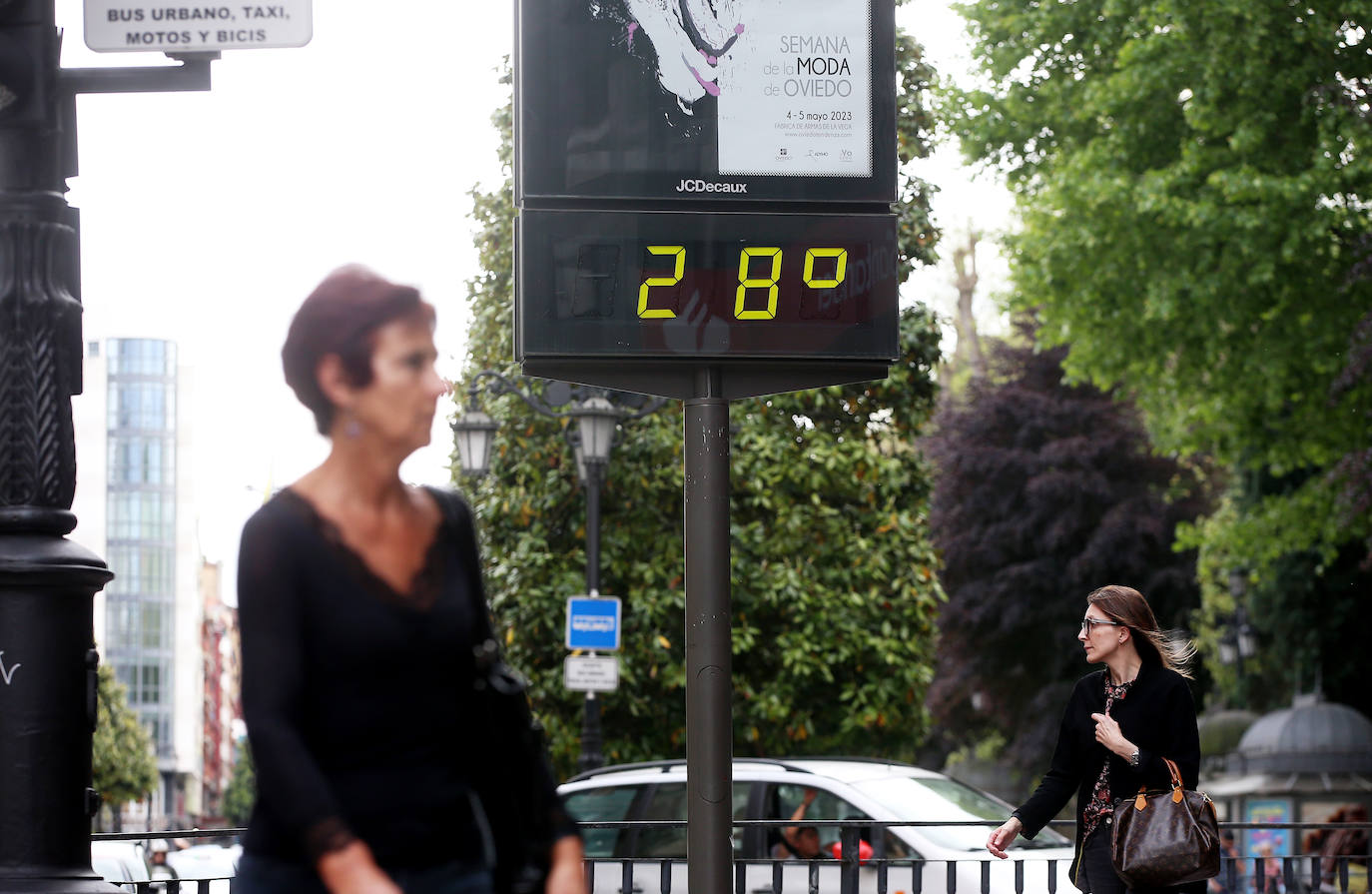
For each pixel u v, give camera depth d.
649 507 20.67
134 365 148.88
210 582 175.50
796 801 10.98
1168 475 41.94
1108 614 7.25
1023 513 41.44
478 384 19.58
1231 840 22.84
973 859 10.27
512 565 20.55
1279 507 28.17
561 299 7.15
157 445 148.12
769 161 7.33
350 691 2.74
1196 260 25.33
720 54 7.34
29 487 5.39
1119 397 29.52
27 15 5.49
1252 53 24.03
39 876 5.14
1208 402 27.70
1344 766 35.72
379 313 2.82
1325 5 24.11
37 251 5.51
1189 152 24.30
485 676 2.86
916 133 22.08
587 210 7.19
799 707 21.36
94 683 5.33
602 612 17.23
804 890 10.51
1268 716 37.72
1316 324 25.52
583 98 7.24
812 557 20.94
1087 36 27.22
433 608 2.81
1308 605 37.56
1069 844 11.30
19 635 5.22
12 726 5.19
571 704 20.73
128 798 85.69
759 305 7.26
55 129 5.53
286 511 2.77
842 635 20.77
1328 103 24.02
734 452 20.70
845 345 7.30
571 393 17.94
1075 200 25.58
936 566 22.34
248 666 2.70
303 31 5.60
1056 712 40.16
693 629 7.18
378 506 2.84
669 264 7.22
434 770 2.79
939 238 22.12
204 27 5.53
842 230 7.34
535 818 2.88
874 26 7.44
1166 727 7.11
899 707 21.42
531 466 20.52
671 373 7.35
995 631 41.47
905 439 22.42
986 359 45.81
